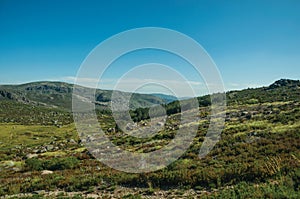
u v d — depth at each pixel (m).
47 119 189.12
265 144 27.36
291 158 19.45
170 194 18.14
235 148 27.92
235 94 110.69
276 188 14.54
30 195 20.98
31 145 81.62
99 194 19.84
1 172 35.47
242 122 46.88
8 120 182.50
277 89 111.25
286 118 42.41
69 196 19.78
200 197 16.28
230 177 18.61
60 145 63.25
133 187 20.50
